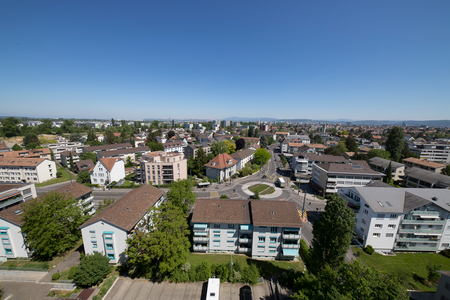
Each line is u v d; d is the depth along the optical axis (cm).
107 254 4041
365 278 2644
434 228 4781
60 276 3797
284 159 13675
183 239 3922
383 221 4778
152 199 5378
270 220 4256
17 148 13212
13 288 3556
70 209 4488
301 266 4272
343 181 8031
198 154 10531
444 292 3338
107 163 9056
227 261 4322
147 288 3588
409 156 12475
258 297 3459
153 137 16712
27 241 3981
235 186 9075
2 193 5112
